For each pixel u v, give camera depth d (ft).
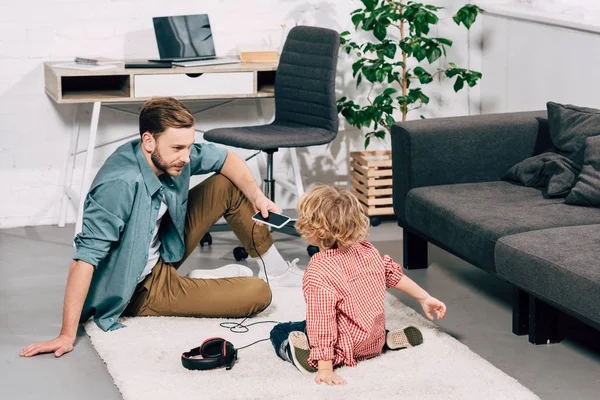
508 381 9.20
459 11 15.87
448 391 8.99
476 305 11.74
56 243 14.89
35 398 9.20
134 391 9.07
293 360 9.47
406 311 11.22
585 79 14.47
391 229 15.49
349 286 9.30
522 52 16.10
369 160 15.56
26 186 15.87
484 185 12.73
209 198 11.59
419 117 17.34
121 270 10.55
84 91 15.20
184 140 10.24
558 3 15.70
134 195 10.41
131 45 15.90
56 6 15.46
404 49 15.67
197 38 15.60
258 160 16.89
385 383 9.16
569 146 12.34
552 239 10.14
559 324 10.98
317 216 9.17
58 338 10.36
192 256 13.99
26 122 15.65
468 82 16.17
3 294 12.35
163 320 11.05
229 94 15.01
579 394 9.18
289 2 16.40
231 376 9.43
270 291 11.22
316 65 14.46
